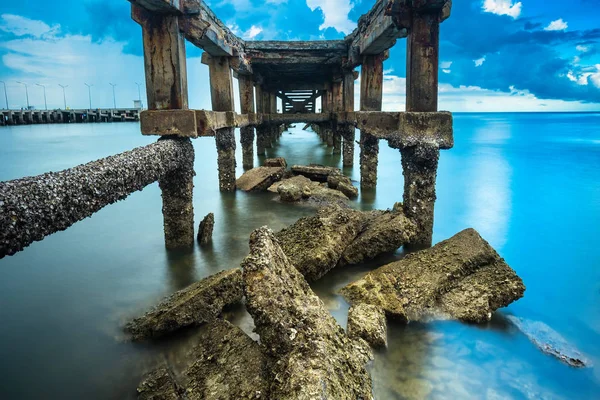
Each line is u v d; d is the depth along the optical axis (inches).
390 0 336.2
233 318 235.8
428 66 331.3
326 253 288.5
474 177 742.5
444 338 224.5
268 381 157.5
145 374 193.6
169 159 300.8
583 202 561.0
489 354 214.5
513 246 395.5
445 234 426.0
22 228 152.9
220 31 467.2
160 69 330.6
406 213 344.5
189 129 325.7
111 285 292.5
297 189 532.1
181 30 339.6
